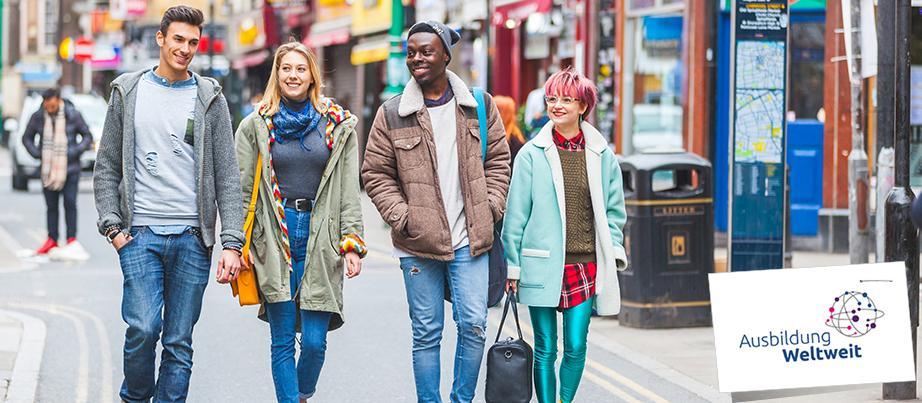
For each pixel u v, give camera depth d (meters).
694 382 10.83
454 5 31.92
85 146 20.00
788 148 20.83
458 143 8.56
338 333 13.32
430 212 8.52
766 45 12.33
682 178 14.23
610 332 13.49
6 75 96.06
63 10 88.19
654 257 13.59
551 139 8.88
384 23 37.16
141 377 8.23
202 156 8.16
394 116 8.59
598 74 25.12
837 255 20.20
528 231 8.87
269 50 48.53
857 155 11.84
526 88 29.67
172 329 8.26
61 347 12.37
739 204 12.48
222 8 54.75
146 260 8.09
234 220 8.24
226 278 8.19
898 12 9.53
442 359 11.94
